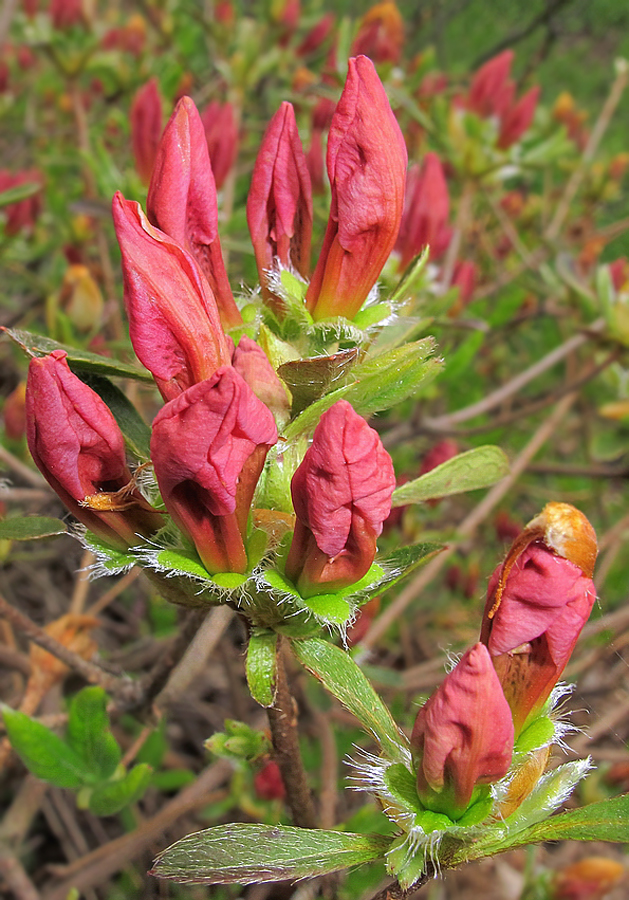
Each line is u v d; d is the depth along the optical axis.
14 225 0.29
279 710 0.13
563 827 0.10
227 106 0.22
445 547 0.11
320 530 0.10
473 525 0.27
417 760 0.10
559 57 0.77
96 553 0.11
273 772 0.21
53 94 0.43
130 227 0.10
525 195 0.48
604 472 0.32
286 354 0.12
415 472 0.29
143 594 0.32
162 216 0.11
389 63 0.30
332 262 0.12
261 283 0.12
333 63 0.28
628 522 0.30
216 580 0.11
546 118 0.42
